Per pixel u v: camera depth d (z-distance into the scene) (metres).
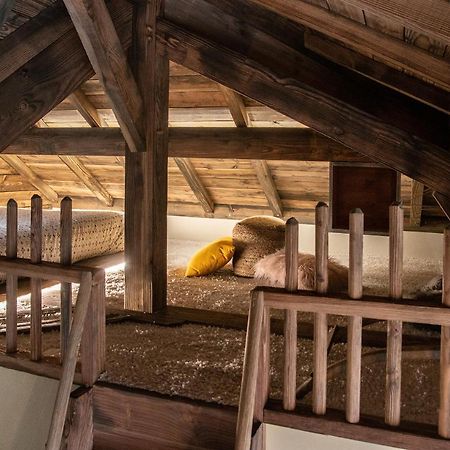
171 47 2.86
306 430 1.81
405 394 2.02
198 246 5.41
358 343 1.75
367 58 2.36
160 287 3.10
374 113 2.81
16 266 2.29
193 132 4.22
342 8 1.76
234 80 2.71
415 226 4.70
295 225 1.81
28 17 3.05
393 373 1.73
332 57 2.45
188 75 3.84
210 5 2.84
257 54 2.82
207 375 2.21
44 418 2.26
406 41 1.78
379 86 2.78
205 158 4.58
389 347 1.73
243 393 1.72
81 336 2.09
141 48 2.87
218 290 3.69
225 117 4.17
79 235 4.09
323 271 1.80
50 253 3.76
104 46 2.51
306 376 2.19
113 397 2.13
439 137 2.78
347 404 1.77
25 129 2.77
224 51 2.72
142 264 3.04
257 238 4.13
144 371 2.25
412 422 1.78
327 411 1.85
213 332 2.72
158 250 3.07
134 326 2.79
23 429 2.31
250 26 2.81
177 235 5.77
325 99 2.54
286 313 1.83
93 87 4.18
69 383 1.98
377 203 4.20
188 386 2.12
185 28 2.86
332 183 4.30
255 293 1.83
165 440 2.06
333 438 1.81
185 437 2.02
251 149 4.09
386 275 4.09
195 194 5.32
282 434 1.87
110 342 2.55
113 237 4.49
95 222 4.27
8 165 5.66
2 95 2.72
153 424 2.08
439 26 1.40
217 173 4.98
